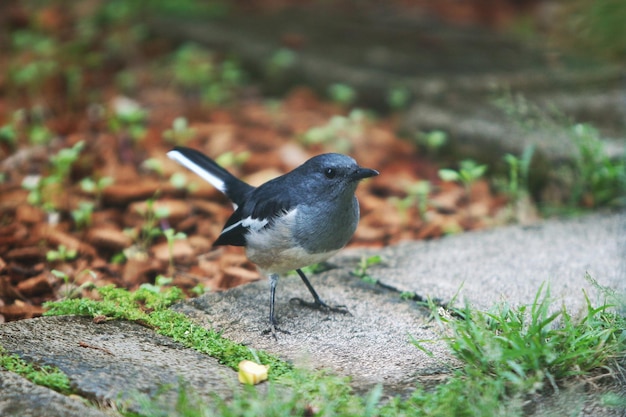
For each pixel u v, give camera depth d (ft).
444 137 46.09
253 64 57.72
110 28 64.59
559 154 41.11
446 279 30.99
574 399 22.21
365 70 53.52
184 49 57.88
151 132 45.80
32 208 36.76
